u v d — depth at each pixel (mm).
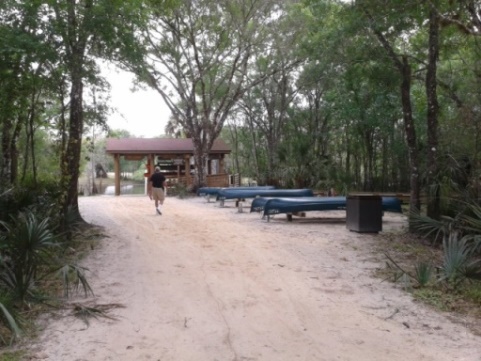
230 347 4359
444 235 9141
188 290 6309
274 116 30062
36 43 8445
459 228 9008
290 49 24547
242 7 23719
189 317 5211
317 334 4719
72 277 6805
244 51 26094
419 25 11086
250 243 9859
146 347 4359
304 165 24797
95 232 11133
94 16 9242
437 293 6125
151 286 6504
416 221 10438
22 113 11422
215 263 7977
